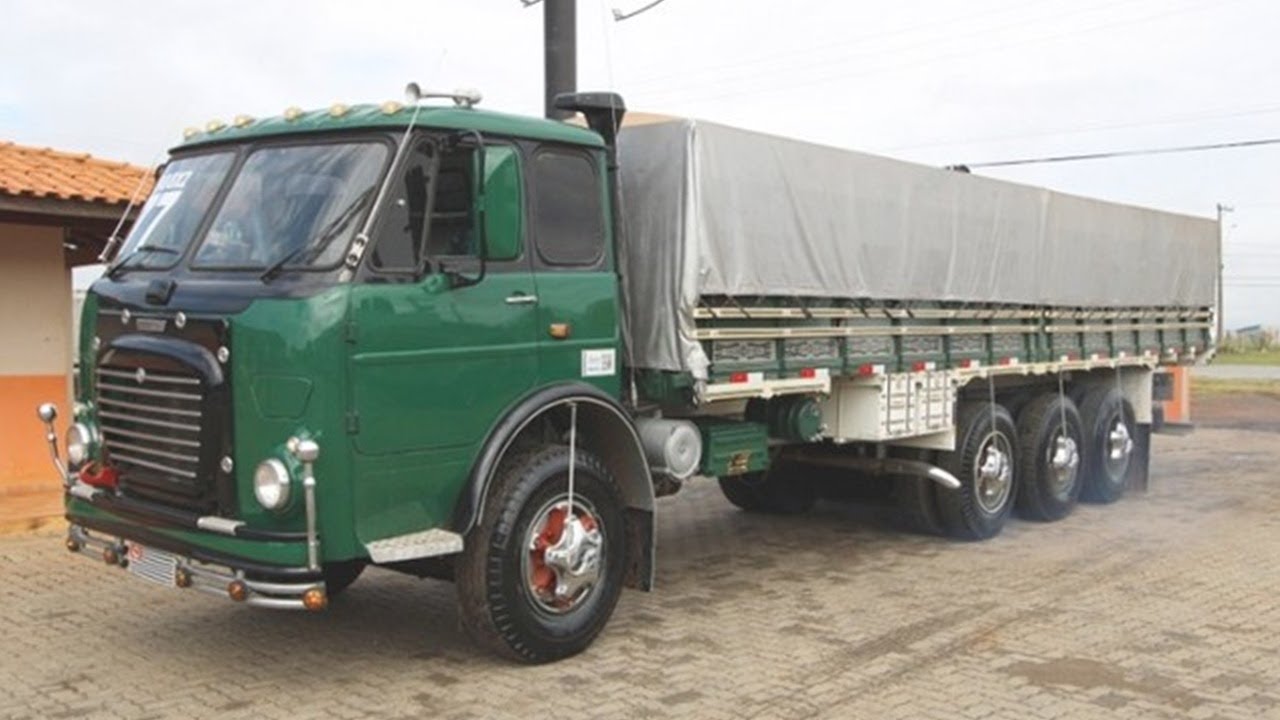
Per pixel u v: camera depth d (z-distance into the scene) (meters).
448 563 6.41
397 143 5.65
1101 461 11.30
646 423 7.08
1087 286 10.87
